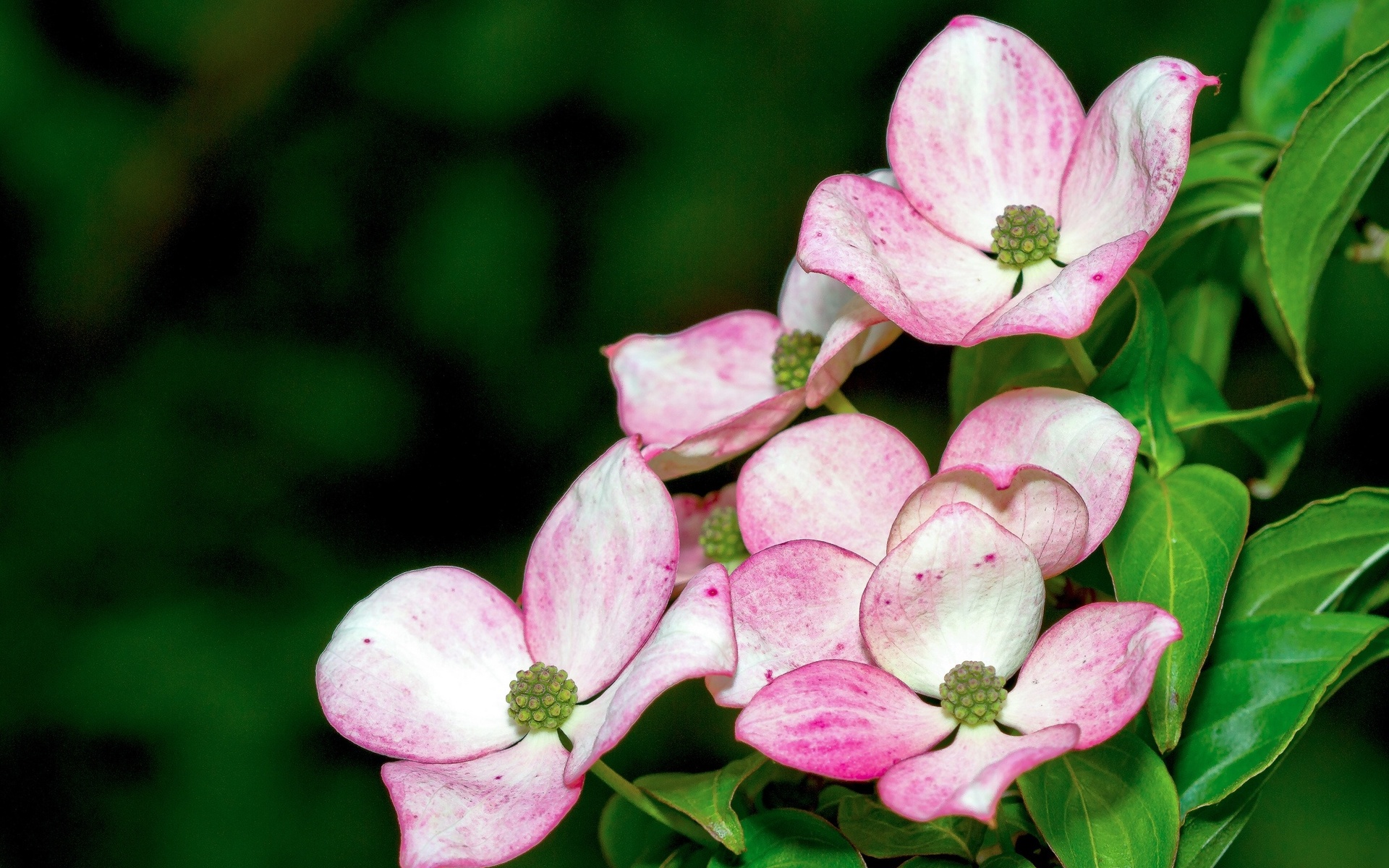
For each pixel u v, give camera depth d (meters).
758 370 0.85
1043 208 0.81
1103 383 0.81
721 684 0.78
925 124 0.82
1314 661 0.80
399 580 0.81
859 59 1.55
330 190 1.65
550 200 1.59
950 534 0.77
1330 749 1.35
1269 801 1.33
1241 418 0.83
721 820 0.78
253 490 1.63
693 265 1.55
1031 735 0.76
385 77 1.62
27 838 1.49
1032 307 0.77
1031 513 0.78
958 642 0.78
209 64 1.61
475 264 1.58
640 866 0.81
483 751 0.80
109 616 1.56
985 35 0.81
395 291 1.62
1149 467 0.82
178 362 1.66
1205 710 0.81
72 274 1.65
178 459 1.63
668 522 0.79
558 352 1.60
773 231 1.56
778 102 1.56
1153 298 0.81
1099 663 0.77
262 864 1.47
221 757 1.50
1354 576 0.82
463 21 1.57
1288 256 0.83
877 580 0.77
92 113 1.64
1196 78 0.78
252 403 1.64
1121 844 0.78
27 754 1.50
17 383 1.66
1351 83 0.82
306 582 1.59
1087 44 1.45
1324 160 0.83
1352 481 1.24
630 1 1.56
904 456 0.80
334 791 1.50
